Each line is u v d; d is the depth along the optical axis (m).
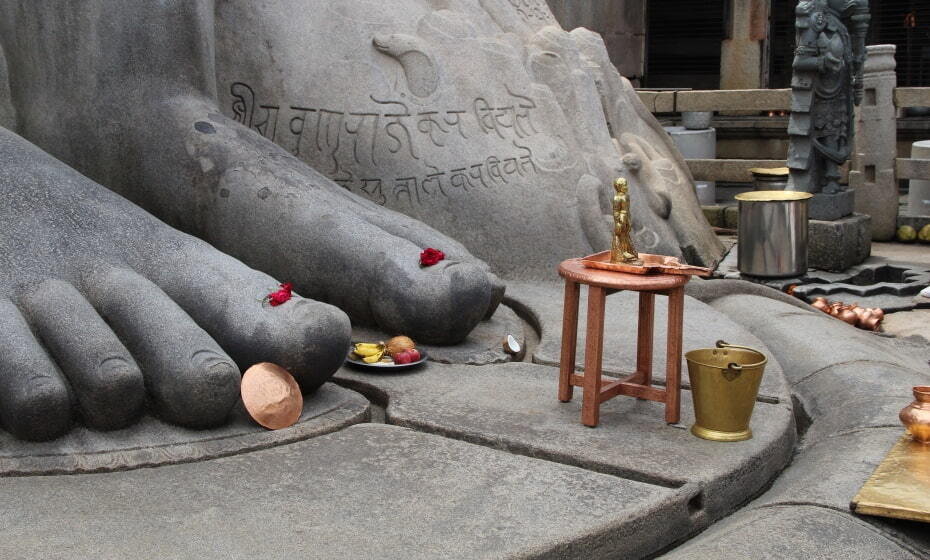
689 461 3.29
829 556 2.72
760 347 4.61
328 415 3.65
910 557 2.81
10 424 3.26
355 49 5.87
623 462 3.27
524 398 3.89
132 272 3.75
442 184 5.88
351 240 4.49
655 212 7.04
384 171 5.77
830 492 3.11
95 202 4.04
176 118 4.83
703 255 7.33
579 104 6.72
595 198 6.16
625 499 3.00
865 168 8.41
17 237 3.79
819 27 7.26
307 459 3.30
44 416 3.20
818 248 7.26
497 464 3.27
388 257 4.43
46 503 2.95
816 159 7.45
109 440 3.32
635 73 13.54
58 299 3.50
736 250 7.98
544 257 5.97
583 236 6.09
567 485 3.10
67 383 3.33
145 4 4.87
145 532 2.76
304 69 5.71
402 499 2.99
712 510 3.16
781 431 3.61
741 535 2.84
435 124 5.95
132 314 3.53
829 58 7.23
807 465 3.53
